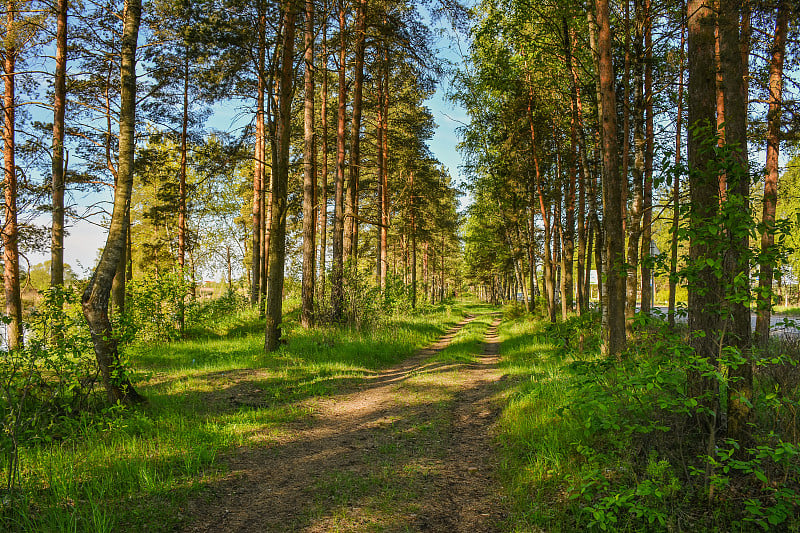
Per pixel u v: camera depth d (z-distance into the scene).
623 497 3.10
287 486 4.40
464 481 4.54
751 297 3.22
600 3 8.68
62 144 12.67
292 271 32.09
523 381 8.52
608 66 8.66
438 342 18.53
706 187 4.10
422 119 21.77
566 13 10.91
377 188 24.84
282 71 11.81
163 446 5.11
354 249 19.94
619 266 4.06
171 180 21.86
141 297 13.73
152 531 3.45
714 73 4.42
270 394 8.09
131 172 6.74
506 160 17.88
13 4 12.30
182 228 20.52
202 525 3.60
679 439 3.88
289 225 28.69
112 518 3.52
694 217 3.46
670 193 6.86
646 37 10.77
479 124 16.89
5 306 13.37
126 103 6.77
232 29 11.41
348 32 13.66
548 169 17.28
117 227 6.46
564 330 4.89
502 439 5.60
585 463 4.27
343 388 8.97
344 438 6.01
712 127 3.74
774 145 9.36
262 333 15.89
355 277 16.33
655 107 12.44
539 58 13.59
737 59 4.27
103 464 4.50
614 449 4.37
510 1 11.83
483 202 24.97
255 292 21.66
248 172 26.47
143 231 30.47
